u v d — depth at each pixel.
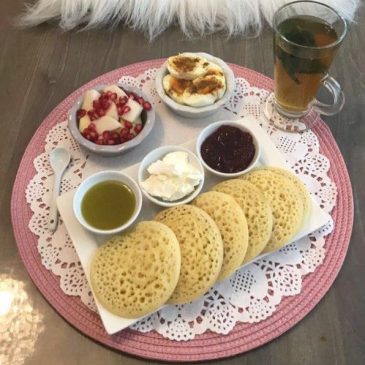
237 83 0.95
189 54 0.91
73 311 0.70
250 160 0.80
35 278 0.72
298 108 0.89
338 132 0.90
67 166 0.83
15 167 0.84
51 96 0.93
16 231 0.76
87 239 0.73
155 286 0.65
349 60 1.00
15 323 0.69
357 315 0.71
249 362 0.67
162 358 0.66
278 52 0.81
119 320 0.65
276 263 0.74
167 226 0.69
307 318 0.70
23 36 1.02
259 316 0.70
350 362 0.67
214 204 0.71
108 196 0.76
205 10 1.05
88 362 0.66
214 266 0.66
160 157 0.80
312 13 0.87
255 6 1.05
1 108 0.91
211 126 0.82
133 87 0.88
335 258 0.75
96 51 1.01
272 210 0.73
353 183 0.84
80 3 1.03
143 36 1.04
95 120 0.82
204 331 0.68
